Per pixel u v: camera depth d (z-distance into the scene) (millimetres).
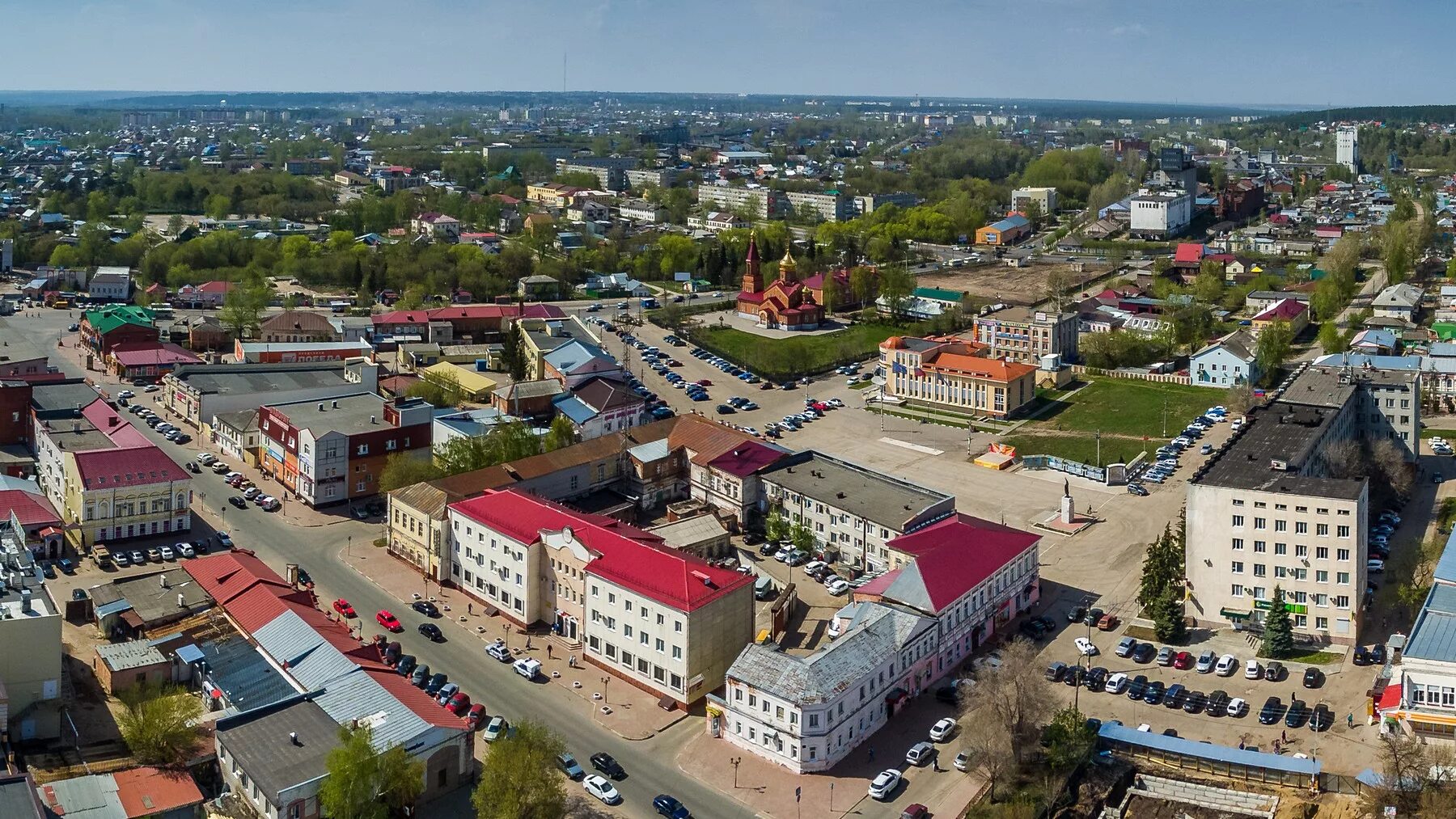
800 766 166250
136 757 161000
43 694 170250
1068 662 197625
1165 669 195750
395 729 159000
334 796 146125
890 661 179750
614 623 192375
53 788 149500
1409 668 169375
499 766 150000
